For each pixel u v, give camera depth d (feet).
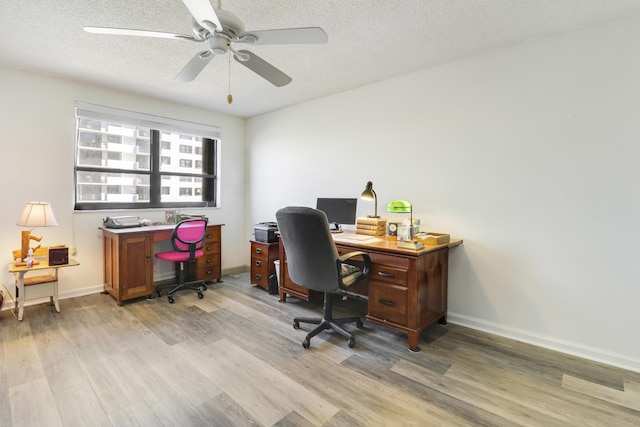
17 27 6.90
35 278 9.30
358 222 9.77
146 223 11.46
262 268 11.53
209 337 7.73
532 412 5.12
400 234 7.90
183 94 11.48
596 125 6.68
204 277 12.28
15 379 5.85
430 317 7.79
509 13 6.31
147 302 10.19
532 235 7.51
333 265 6.98
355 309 9.81
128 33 5.07
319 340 7.66
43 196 9.80
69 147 10.22
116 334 7.80
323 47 7.80
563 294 7.15
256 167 14.64
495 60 7.91
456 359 6.79
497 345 7.45
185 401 5.33
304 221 6.79
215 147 14.32
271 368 6.38
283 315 9.23
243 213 15.23
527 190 7.55
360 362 6.64
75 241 10.48
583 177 6.86
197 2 4.28
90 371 6.16
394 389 5.72
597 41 6.64
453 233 8.71
